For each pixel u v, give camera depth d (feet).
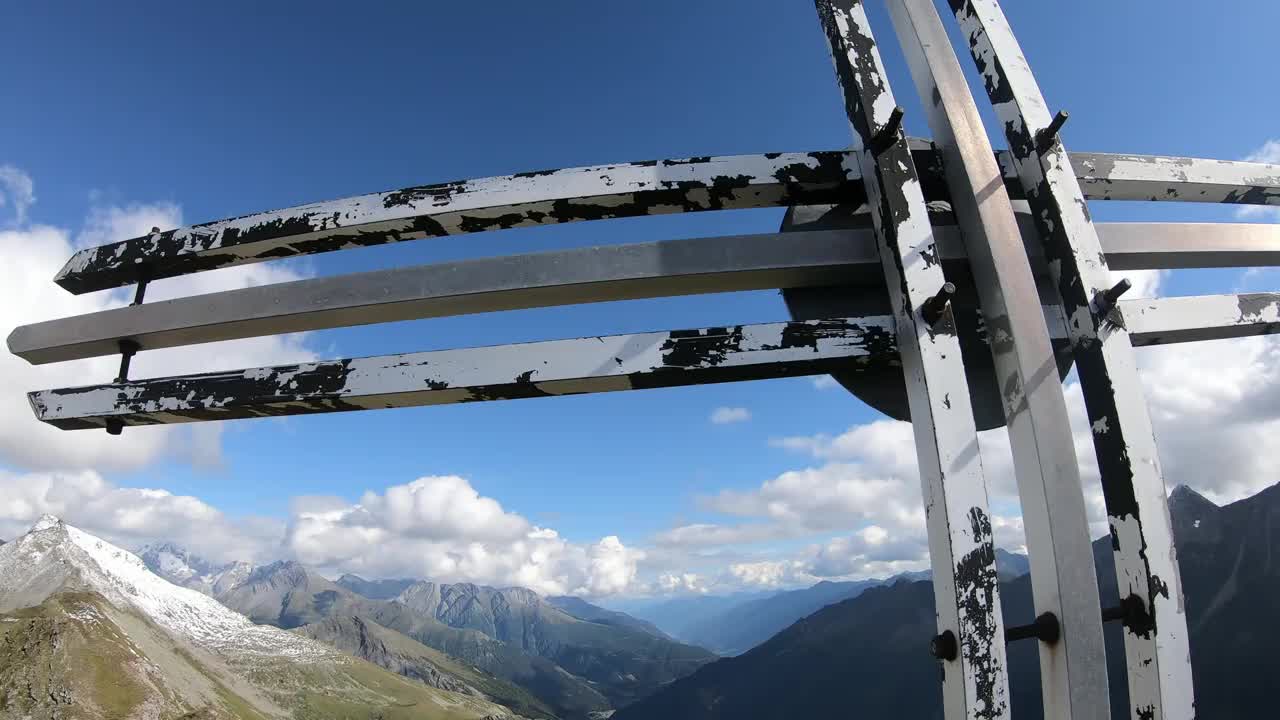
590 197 7.59
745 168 7.52
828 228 8.04
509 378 6.78
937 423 5.88
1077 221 7.04
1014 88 7.55
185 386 7.41
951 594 5.59
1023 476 6.40
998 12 8.03
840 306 7.58
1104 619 6.09
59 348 8.37
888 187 6.70
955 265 7.50
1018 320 6.56
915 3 7.80
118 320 8.08
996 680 5.42
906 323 6.38
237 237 8.13
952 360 6.11
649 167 7.63
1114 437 6.45
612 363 6.69
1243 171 8.97
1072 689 5.70
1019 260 6.78
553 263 7.28
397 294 7.41
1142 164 8.55
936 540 5.86
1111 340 6.68
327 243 8.30
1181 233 8.47
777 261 7.17
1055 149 7.27
